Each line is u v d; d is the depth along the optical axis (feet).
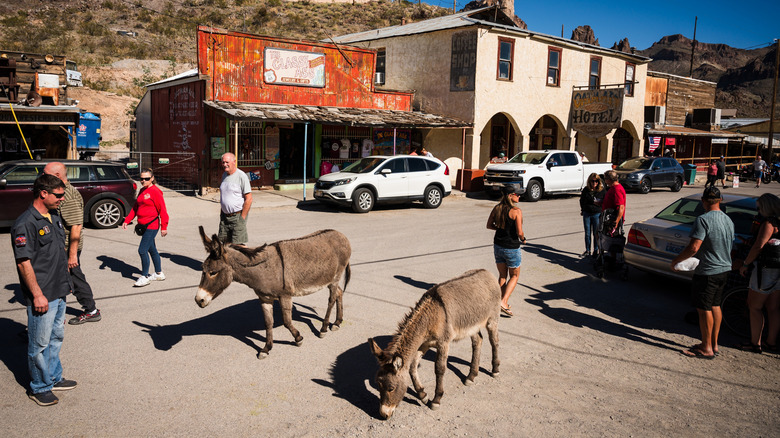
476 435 13.94
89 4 189.57
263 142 64.59
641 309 24.91
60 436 13.23
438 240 39.50
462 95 74.08
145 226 25.81
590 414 15.24
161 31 175.32
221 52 59.21
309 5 241.96
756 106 413.18
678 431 14.42
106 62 138.62
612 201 29.73
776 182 113.60
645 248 26.94
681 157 115.44
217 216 47.60
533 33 76.79
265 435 13.57
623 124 98.37
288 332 20.89
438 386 15.06
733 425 14.80
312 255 18.92
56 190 14.58
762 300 19.52
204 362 17.80
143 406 14.82
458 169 73.51
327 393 15.98
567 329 22.15
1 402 14.78
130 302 23.59
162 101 73.87
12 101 68.08
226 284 16.84
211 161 60.49
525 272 31.24
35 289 13.98
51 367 14.98
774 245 18.93
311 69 66.13
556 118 84.23
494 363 17.40
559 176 67.00
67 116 60.59
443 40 75.87
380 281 28.19
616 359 19.24
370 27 218.79
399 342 13.76
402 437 13.70
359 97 71.46
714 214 18.83
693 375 18.04
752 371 18.45
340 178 52.11
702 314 19.29
